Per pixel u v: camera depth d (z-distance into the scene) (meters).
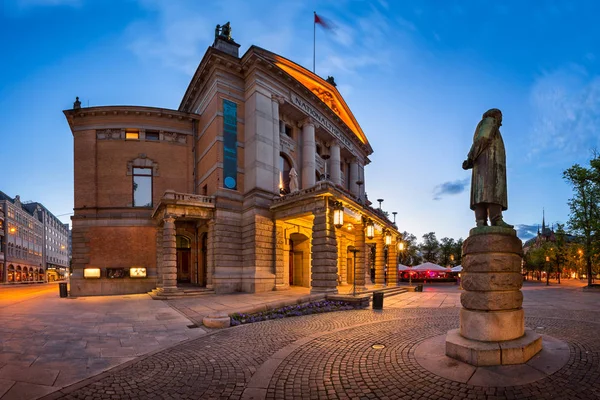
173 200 21.45
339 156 34.03
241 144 25.12
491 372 5.73
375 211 27.70
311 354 7.53
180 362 7.27
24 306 16.47
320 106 30.53
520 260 6.85
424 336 8.82
